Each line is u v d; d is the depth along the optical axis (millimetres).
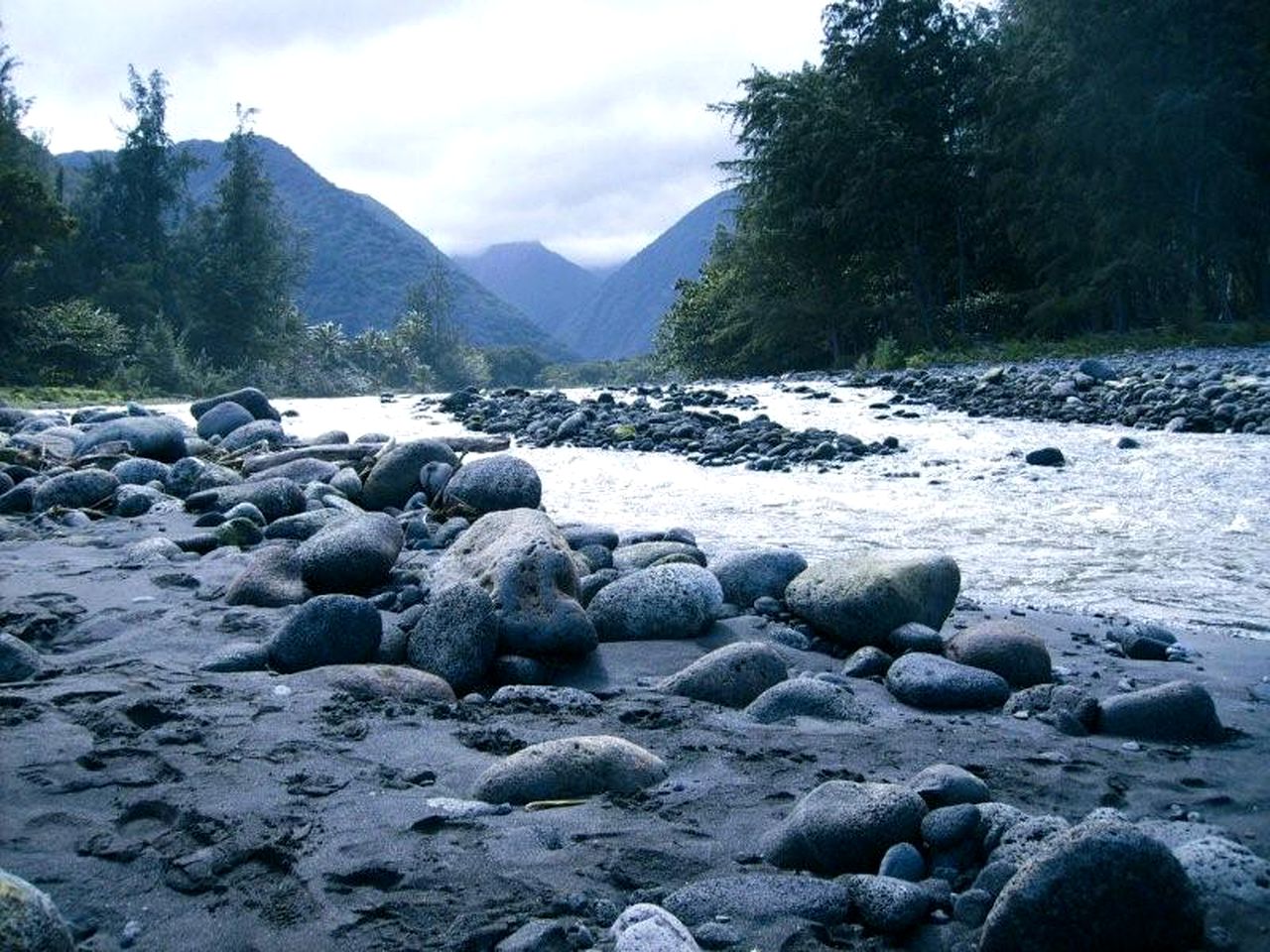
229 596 6004
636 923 2430
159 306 63094
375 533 6562
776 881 2734
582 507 10484
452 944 2480
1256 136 30484
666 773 3588
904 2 35688
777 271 39500
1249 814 3254
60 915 2283
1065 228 32312
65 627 5547
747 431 14961
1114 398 16156
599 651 5266
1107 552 7781
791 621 5746
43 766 3510
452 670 4762
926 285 37000
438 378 111562
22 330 45500
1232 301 36281
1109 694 4594
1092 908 2393
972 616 6020
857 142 35344
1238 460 11320
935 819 2953
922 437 14305
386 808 3215
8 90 57875
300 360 75062
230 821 3098
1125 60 29969
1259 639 5590
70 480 9680
